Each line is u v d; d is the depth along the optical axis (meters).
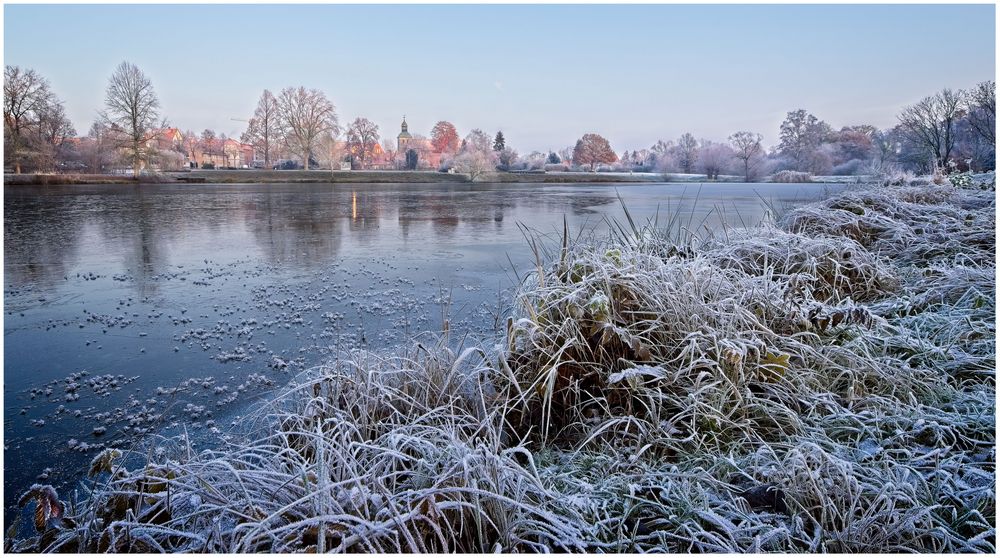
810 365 2.99
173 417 2.97
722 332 2.91
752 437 2.46
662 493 1.96
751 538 1.76
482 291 5.86
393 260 7.80
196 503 1.80
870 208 6.41
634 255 3.57
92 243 9.58
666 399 2.62
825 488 1.94
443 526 1.80
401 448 2.01
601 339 2.82
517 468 1.95
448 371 2.77
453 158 66.06
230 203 20.14
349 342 4.11
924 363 3.01
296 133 60.28
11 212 15.74
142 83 44.47
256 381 3.44
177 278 6.56
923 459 2.14
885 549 1.75
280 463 2.04
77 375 3.52
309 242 9.75
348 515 1.50
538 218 13.73
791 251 4.46
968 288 3.87
